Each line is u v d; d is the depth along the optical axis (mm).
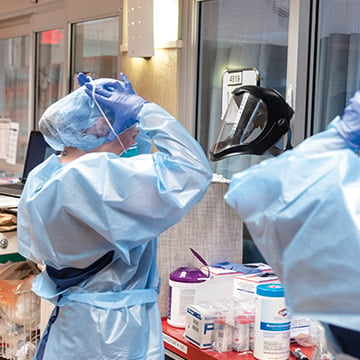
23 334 3445
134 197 1877
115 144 2119
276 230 1399
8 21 5820
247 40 3475
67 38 4926
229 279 2674
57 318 2066
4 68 5988
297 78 3055
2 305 3463
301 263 1328
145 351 2068
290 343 2453
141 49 3850
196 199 1964
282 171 1412
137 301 2049
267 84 3355
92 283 2016
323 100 3082
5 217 3225
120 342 1989
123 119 2006
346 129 1436
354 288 1284
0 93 6070
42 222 1923
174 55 3744
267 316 2305
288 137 2697
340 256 1294
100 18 4570
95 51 4695
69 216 1900
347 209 1297
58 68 5207
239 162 3477
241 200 1466
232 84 3330
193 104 3768
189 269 2727
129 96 2025
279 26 3270
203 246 2848
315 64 3084
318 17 3062
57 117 2053
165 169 1906
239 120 2697
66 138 2088
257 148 2670
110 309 2002
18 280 3557
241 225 2918
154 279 2156
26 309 3439
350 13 2977
